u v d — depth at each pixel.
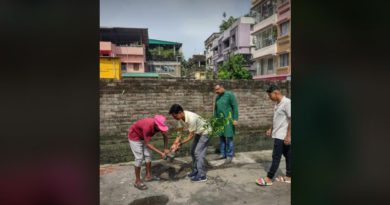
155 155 5.18
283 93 8.07
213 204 3.04
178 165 4.41
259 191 3.36
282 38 16.47
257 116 8.01
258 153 5.22
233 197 3.21
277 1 17.03
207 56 40.53
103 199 3.19
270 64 18.58
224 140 4.83
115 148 6.07
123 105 6.88
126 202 3.13
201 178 3.74
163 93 7.21
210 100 7.62
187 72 29.84
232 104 4.61
